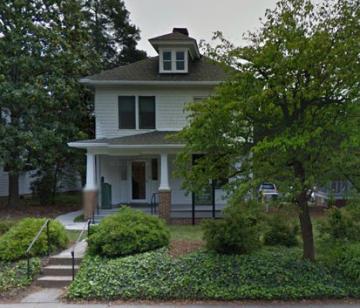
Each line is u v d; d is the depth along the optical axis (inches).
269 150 275.3
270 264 309.1
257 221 372.2
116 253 338.6
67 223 565.6
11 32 687.7
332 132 277.6
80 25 813.2
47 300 282.4
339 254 322.0
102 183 665.6
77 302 276.8
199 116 301.3
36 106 711.1
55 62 720.3
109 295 283.0
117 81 679.1
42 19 738.2
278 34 276.2
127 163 745.0
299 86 283.0
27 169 741.9
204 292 280.7
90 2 1234.0
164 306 266.5
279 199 283.1
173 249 359.9
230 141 304.8
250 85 283.9
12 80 708.0
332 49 270.1
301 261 315.6
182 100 700.0
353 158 262.4
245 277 293.3
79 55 783.7
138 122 701.3
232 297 276.1
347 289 280.5
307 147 271.7
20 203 813.2
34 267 336.8
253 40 316.5
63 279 320.2
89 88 773.3
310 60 270.4
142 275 301.6
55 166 821.9
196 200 689.0
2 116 730.8
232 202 276.4
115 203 734.5
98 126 700.7
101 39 1248.8
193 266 309.0
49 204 808.3
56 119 737.6
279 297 275.4
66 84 732.7
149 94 701.3
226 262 311.1
